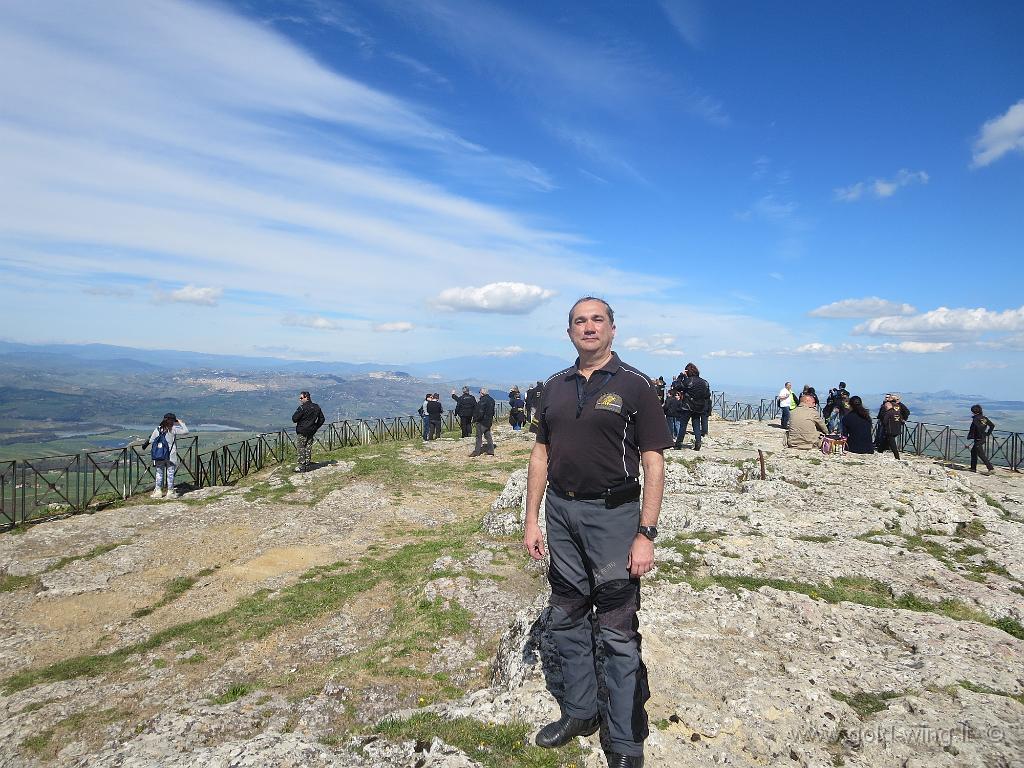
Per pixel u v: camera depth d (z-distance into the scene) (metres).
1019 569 7.77
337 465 19.56
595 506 3.20
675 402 16.61
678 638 5.26
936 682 4.52
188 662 7.46
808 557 7.83
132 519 13.64
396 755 3.76
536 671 4.81
